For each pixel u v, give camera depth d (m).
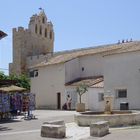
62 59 50.50
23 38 73.50
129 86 36.69
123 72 37.31
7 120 28.25
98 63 47.41
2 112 29.14
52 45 80.00
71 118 29.06
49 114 35.25
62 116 31.83
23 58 73.12
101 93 42.03
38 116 32.41
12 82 29.34
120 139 15.91
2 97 29.27
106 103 25.09
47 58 60.91
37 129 21.36
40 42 76.62
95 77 47.25
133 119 21.47
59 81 48.78
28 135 18.38
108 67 38.78
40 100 51.81
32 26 75.19
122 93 37.53
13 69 73.69
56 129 17.25
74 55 51.25
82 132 19.11
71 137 17.48
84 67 49.28
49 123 18.83
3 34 27.22
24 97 33.25
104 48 49.41
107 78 38.78
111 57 38.56
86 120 21.67
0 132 20.11
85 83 44.47
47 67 51.00
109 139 16.14
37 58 70.44
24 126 23.38
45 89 51.12
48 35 79.00
